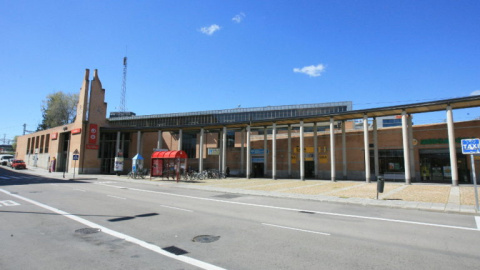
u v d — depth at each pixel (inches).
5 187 816.3
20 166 1935.3
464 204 526.3
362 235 310.3
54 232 314.3
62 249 253.4
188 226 347.3
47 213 425.7
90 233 310.5
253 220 389.1
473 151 478.3
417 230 337.1
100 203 532.7
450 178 1051.3
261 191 768.9
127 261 222.2
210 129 1619.1
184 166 1222.3
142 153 1800.0
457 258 233.3
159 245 266.5
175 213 436.8
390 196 649.0
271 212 458.3
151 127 1555.1
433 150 1095.6
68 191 733.9
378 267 210.8
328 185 945.5
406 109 997.8
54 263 217.8
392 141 1190.9
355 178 1269.7
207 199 619.5
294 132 1635.1
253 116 2357.3
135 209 470.3
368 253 245.1
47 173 1604.3
